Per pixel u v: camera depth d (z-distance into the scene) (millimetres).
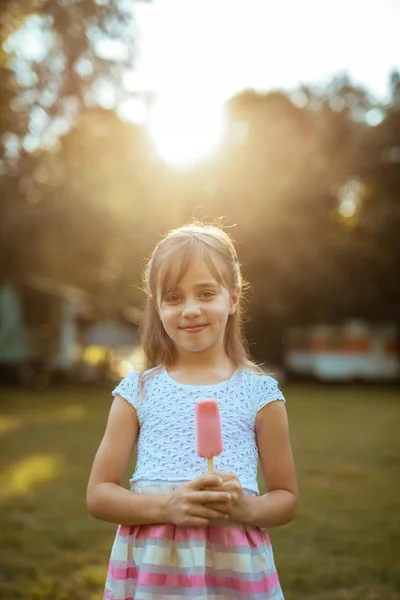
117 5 17734
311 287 25547
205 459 2051
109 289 27672
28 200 21219
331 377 27234
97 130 21172
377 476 7664
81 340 31375
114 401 2232
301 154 25578
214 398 2137
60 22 17484
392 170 25734
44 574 4277
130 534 2057
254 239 24875
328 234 25859
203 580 1931
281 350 27188
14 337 24453
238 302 2301
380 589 4066
